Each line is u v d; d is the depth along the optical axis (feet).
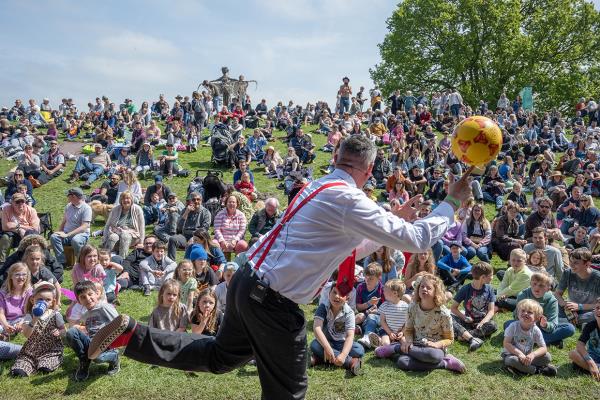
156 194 42.78
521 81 128.67
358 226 8.71
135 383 18.79
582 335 20.17
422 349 19.76
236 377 19.15
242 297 9.17
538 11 129.29
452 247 30.32
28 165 54.39
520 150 60.08
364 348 21.90
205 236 29.66
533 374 19.54
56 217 45.01
